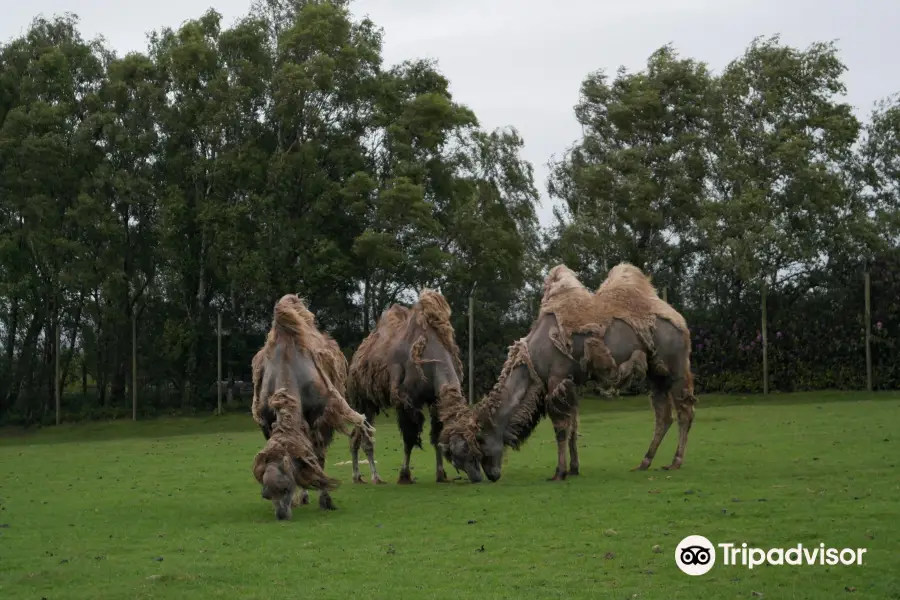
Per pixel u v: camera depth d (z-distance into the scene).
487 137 46.66
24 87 38.56
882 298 35.50
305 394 13.17
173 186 38.16
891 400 30.89
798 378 36.66
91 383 43.38
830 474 14.43
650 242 41.00
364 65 40.97
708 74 40.88
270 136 40.81
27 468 21.16
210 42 40.44
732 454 17.66
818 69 38.34
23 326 39.91
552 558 9.95
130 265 39.38
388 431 28.69
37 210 36.81
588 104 43.28
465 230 41.00
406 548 10.60
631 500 12.64
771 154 37.50
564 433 15.25
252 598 8.82
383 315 17.22
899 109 40.62
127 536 11.83
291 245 37.97
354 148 40.06
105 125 37.78
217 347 40.16
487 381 39.19
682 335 15.70
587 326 15.17
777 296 38.00
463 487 14.73
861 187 40.94
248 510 13.50
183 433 34.84
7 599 9.07
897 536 10.23
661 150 39.84
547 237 46.28
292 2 42.72
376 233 37.28
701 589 8.80
